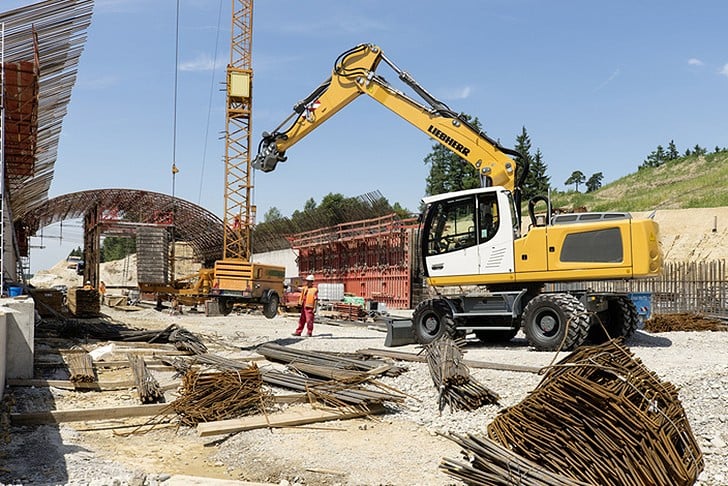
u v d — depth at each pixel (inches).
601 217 540.4
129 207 2015.3
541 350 515.2
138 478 241.3
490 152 610.2
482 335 643.5
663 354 491.2
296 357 537.3
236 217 1576.0
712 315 889.5
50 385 430.0
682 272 1037.2
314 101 722.8
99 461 279.1
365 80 682.2
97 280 1702.8
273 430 337.7
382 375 457.7
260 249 2354.8
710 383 374.9
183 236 2290.8
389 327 604.4
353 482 258.5
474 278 567.5
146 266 1376.7
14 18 643.5
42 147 926.4
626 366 255.6
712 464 275.7
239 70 1549.0
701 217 1614.2
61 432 330.3
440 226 590.9
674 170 2989.7
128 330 737.6
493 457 226.2
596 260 519.8
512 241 552.4
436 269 589.0
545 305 516.7
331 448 304.5
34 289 1024.2
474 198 571.2
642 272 503.5
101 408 369.1
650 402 238.1
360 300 1273.4
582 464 225.1
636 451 222.1
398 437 330.0
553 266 533.3
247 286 967.6
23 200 1268.5
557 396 242.2
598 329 606.2
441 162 2952.8
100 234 1771.7
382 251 1562.5
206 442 326.3
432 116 639.1
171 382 463.8
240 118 1578.5
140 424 354.9
